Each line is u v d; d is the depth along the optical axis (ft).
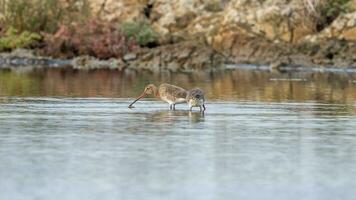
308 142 63.00
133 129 68.59
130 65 164.55
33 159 55.72
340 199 46.37
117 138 64.03
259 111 82.33
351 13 171.12
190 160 55.83
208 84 119.14
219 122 73.31
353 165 54.54
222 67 161.38
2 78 126.52
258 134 66.59
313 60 162.81
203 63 160.97
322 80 129.49
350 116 78.89
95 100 91.81
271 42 170.81
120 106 85.61
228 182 49.90
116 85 114.93
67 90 105.19
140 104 87.71
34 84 115.14
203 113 79.97
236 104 88.99
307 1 174.40
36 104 86.99
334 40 166.91
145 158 56.29
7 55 172.65
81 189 48.03
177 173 52.06
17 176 50.93
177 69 157.17
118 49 171.53
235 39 171.83
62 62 171.94
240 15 173.78
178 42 174.70
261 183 49.73
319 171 52.80
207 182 49.88
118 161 55.31
